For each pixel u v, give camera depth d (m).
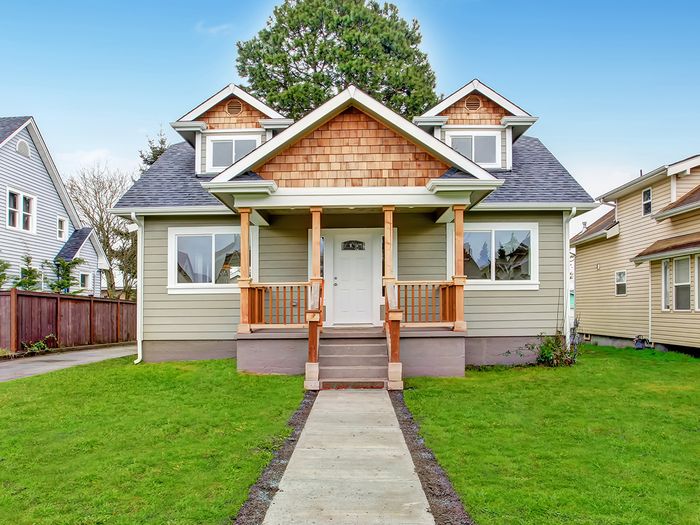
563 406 7.85
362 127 10.80
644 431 6.61
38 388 9.45
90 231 25.67
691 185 16.03
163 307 12.65
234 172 10.37
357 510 4.43
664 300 16.12
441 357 10.28
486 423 6.96
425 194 10.61
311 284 10.23
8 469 5.36
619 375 10.47
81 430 6.72
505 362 12.15
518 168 13.77
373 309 12.55
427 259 12.56
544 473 5.20
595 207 12.20
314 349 9.47
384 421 7.21
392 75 24.45
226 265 12.76
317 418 7.36
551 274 12.44
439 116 13.45
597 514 4.30
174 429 6.74
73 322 19.53
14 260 20.38
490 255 12.48
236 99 13.88
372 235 12.74
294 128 10.49
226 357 12.53
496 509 4.39
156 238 12.73
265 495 4.75
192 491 4.79
